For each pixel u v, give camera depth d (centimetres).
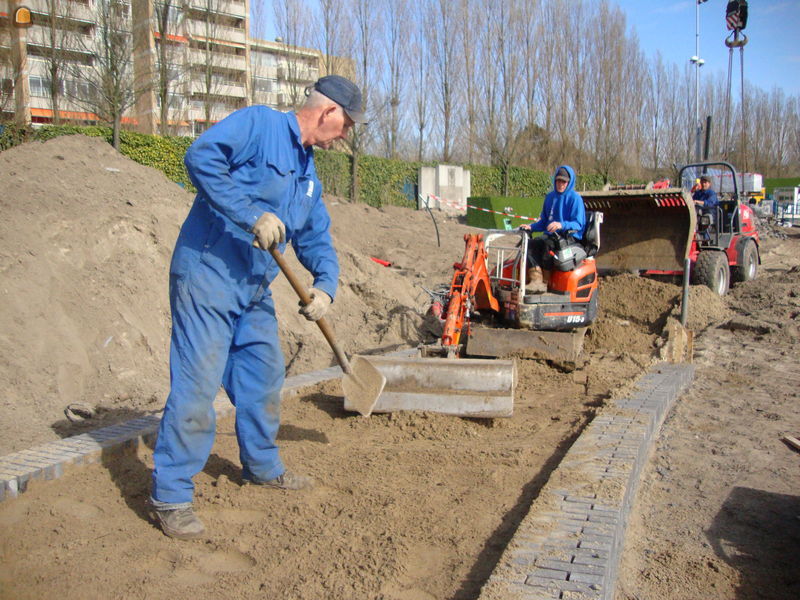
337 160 2534
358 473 417
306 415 530
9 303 578
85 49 1598
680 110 4134
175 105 2209
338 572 304
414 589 291
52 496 371
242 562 317
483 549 323
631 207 1033
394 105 3222
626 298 985
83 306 636
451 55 3388
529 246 778
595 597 257
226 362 375
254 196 336
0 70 1455
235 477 410
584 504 342
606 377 681
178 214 823
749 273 1331
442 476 414
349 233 1978
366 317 913
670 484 452
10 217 656
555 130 3484
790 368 759
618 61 3516
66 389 566
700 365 775
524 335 727
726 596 325
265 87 3728
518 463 434
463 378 514
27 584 291
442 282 1413
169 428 334
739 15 2392
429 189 2883
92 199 757
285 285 869
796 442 518
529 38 3284
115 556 317
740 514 409
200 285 332
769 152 5522
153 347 665
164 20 1822
